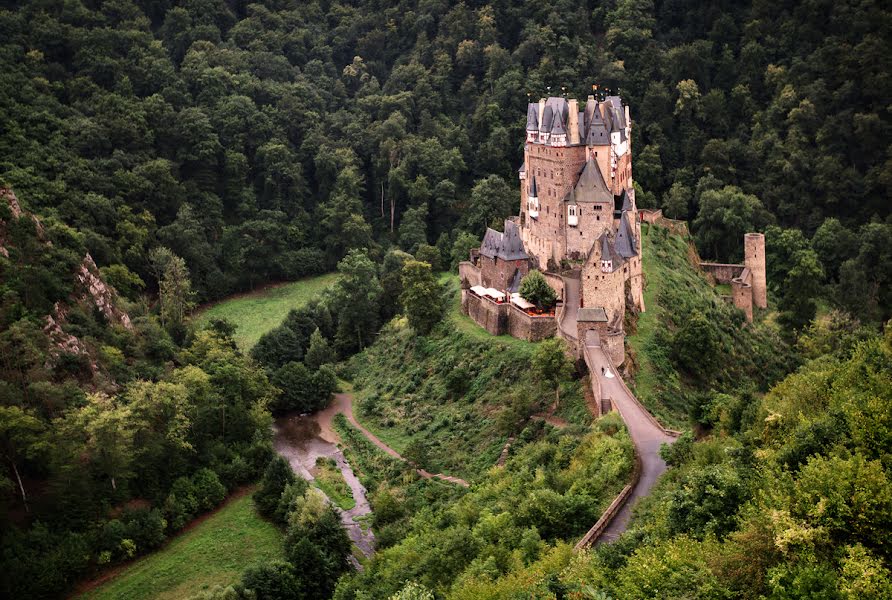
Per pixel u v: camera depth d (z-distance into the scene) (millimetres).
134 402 155625
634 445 127312
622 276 175125
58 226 189000
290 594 135125
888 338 130125
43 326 162500
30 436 140750
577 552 92188
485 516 119500
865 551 66875
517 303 187375
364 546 150750
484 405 174750
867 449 79500
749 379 187750
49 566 134500
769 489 78875
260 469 173375
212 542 151750
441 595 103625
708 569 72250
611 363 156375
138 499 155625
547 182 194250
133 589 139875
